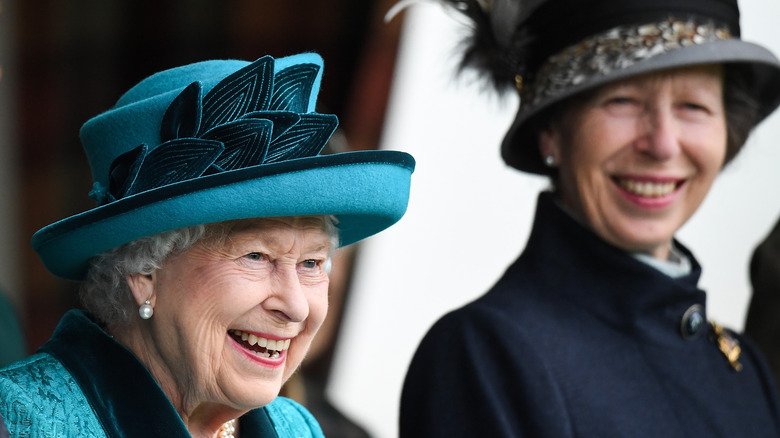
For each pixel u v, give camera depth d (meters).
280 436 6.75
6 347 8.73
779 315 9.73
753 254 10.13
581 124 8.55
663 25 8.38
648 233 8.50
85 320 6.09
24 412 5.53
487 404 7.67
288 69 6.12
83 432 5.65
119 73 16.34
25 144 16.27
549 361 7.88
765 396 9.10
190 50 16.09
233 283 5.84
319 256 6.14
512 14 8.64
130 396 5.87
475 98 9.24
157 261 5.87
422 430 7.91
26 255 16.44
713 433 8.30
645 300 8.37
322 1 15.70
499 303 8.27
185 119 5.82
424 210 16.06
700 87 8.45
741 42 8.48
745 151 9.42
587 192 8.58
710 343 8.86
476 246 16.12
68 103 16.28
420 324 15.98
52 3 15.94
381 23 15.63
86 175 16.64
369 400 15.69
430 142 16.06
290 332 6.01
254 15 15.81
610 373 8.06
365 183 5.95
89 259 6.07
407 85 15.91
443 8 9.02
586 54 8.45
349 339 15.68
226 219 5.66
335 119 6.02
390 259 15.95
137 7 16.09
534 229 8.72
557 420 7.64
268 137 5.79
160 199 5.61
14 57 15.97
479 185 16.19
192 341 5.87
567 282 8.39
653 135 8.32
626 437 7.80
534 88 8.77
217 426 6.33
